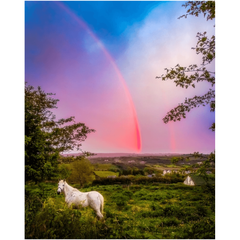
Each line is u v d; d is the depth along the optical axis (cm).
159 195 1828
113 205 1305
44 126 830
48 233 443
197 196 1463
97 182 2620
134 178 2739
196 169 549
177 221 773
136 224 690
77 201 690
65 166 790
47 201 536
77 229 462
